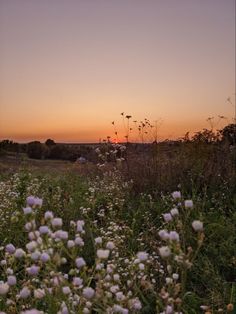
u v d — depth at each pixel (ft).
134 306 10.65
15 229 19.44
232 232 19.69
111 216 22.36
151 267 16.06
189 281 16.42
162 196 24.59
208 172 26.55
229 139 31.55
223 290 15.03
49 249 9.37
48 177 34.09
